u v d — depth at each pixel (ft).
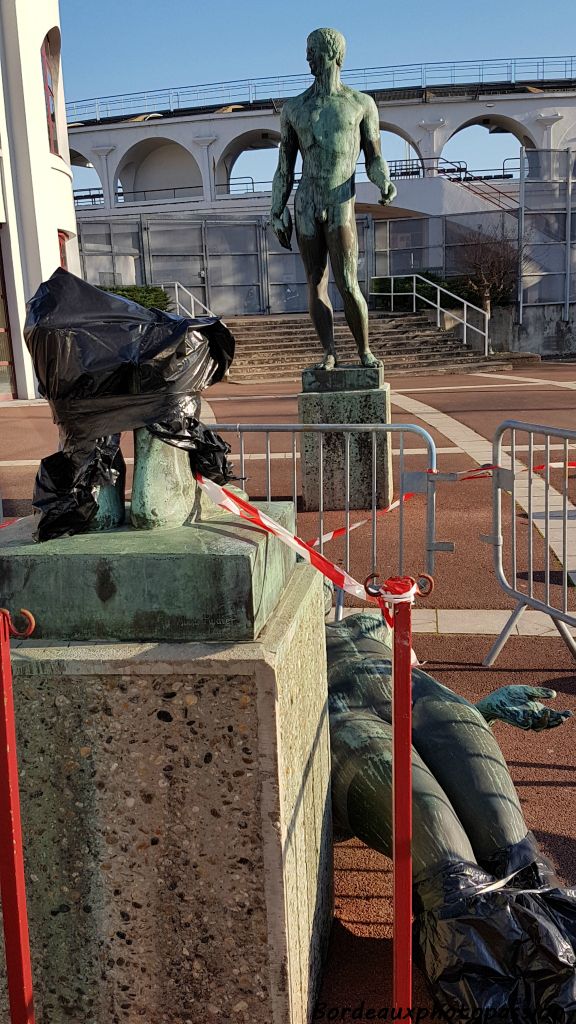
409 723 6.29
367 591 6.39
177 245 97.86
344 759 9.27
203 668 6.53
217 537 7.17
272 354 82.94
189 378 7.45
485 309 92.94
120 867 7.04
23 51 61.00
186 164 159.12
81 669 6.68
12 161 62.44
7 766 6.19
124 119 152.66
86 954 7.25
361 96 26.63
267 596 7.20
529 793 12.10
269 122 145.48
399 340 88.53
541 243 96.89
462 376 78.54
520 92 143.33
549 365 87.92
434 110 141.49
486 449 40.01
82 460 7.31
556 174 95.91
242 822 6.77
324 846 8.77
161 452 7.55
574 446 40.14
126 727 6.77
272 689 6.48
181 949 7.09
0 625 6.09
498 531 16.42
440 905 7.77
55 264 66.39
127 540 7.15
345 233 26.45
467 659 16.96
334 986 8.68
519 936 7.48
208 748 6.69
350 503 28.63
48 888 7.17
